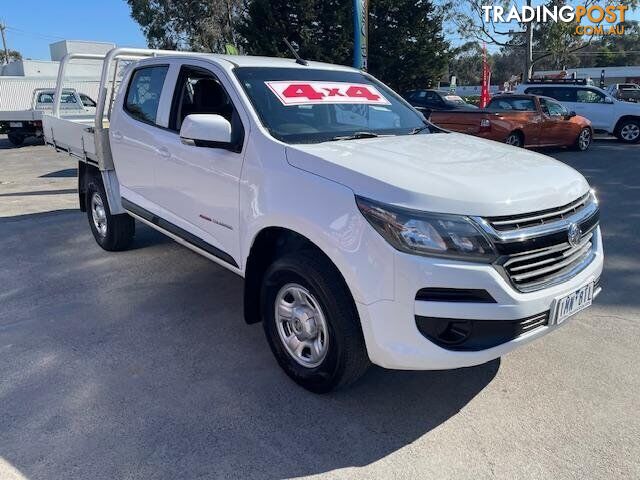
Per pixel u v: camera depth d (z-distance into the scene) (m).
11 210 7.87
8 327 3.98
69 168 12.44
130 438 2.73
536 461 2.58
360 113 3.94
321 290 2.79
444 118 12.96
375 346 2.65
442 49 30.12
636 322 4.02
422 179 2.66
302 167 2.95
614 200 8.07
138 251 5.76
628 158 12.82
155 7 37.09
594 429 2.81
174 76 4.19
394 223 2.52
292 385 3.21
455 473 2.51
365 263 2.59
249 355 3.57
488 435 2.77
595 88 16.86
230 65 3.75
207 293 4.60
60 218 7.30
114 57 5.14
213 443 2.71
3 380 3.26
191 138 3.27
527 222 2.64
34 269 5.24
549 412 2.96
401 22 28.95
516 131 12.73
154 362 3.47
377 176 2.67
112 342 3.74
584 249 3.10
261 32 27.84
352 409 2.99
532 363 3.46
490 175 2.80
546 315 2.74
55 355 3.56
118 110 4.86
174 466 2.54
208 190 3.67
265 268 3.38
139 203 4.70
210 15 35.47
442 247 2.48
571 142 14.20
